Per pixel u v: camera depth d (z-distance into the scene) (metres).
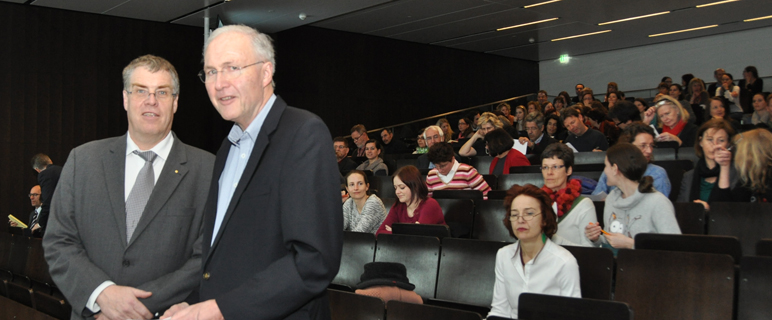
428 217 3.93
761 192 3.26
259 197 1.44
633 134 4.26
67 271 1.90
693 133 5.57
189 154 2.12
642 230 2.99
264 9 9.57
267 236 1.42
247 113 1.51
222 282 1.46
